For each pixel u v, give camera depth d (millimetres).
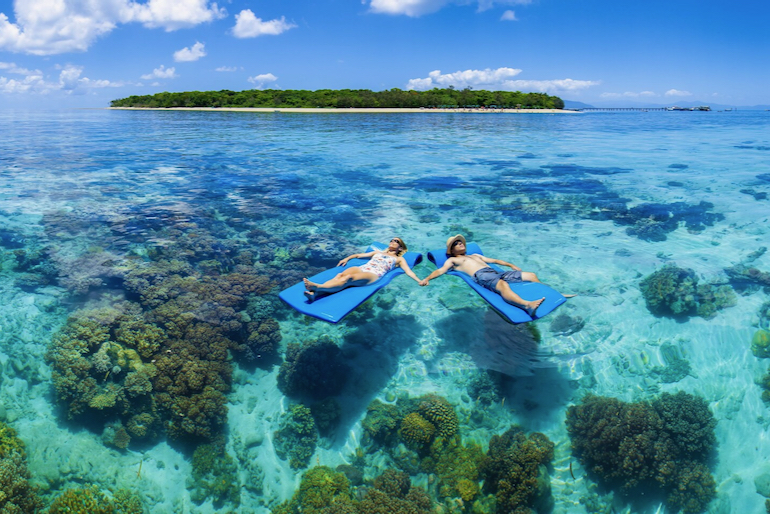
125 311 6984
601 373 6066
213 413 5715
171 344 6539
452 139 27969
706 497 4793
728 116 64938
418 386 6113
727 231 9648
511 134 31719
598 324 6797
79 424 5512
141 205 11695
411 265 7059
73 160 18000
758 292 7219
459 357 6520
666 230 9805
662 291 7160
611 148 22859
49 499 4699
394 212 11336
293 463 5422
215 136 28844
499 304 6066
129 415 5676
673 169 16406
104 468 5137
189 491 5109
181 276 8086
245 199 12492
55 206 11336
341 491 5008
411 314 7438
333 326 7234
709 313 6816
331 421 5789
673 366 6090
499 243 9219
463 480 5074
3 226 9750
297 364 6367
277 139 27297
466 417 5711
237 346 6738
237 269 8414
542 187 13797
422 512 4742
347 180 14977
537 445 5285
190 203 12008
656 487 4988
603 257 8547
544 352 6449
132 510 4766
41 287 7465
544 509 4855
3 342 6270
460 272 6844
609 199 12266
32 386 5793
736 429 5316
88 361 5984
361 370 6391
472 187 13891
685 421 5250
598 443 5211
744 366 6012
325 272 6469
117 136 28078
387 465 5348
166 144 24016
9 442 4969
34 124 37875
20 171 15477
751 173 15320
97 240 9281
